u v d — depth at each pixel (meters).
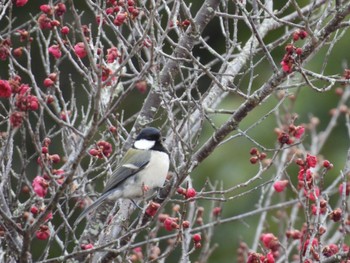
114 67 10.93
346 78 9.75
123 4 10.56
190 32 11.30
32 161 19.48
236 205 17.88
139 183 10.87
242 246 12.57
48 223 9.79
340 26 9.30
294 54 9.52
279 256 12.64
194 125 11.37
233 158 18.12
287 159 13.50
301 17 9.15
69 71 20.59
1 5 10.23
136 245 8.34
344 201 8.98
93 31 19.95
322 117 18.45
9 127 8.55
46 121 19.62
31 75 7.88
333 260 8.91
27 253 8.38
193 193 9.52
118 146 10.44
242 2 11.02
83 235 10.76
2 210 8.28
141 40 7.95
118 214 10.73
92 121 7.72
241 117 10.13
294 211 12.18
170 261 19.06
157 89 10.61
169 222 9.28
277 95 13.94
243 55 12.35
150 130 11.17
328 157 18.30
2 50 8.94
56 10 9.40
